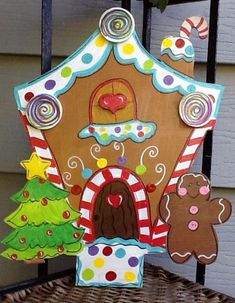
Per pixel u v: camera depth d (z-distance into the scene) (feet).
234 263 3.41
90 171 2.73
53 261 3.43
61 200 2.66
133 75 2.73
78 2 3.29
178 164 2.76
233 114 3.32
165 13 3.29
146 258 3.42
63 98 2.69
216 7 2.88
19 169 3.36
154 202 2.76
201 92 2.75
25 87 2.66
